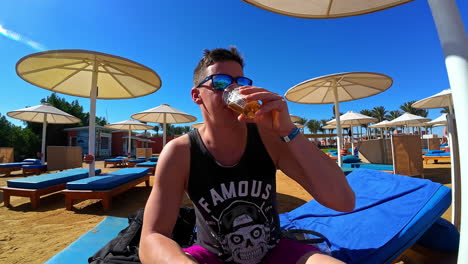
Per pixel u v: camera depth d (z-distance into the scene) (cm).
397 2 255
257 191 117
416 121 1552
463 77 84
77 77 628
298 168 123
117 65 557
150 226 102
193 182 116
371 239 174
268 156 123
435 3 96
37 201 462
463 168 83
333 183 108
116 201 513
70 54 476
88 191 443
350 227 196
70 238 312
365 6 268
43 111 1141
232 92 106
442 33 93
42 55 456
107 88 692
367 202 227
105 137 2675
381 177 263
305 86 613
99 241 221
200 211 118
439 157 986
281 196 521
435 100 1024
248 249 112
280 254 114
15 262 250
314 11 279
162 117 1240
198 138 121
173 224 108
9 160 1240
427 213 186
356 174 292
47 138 2261
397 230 176
